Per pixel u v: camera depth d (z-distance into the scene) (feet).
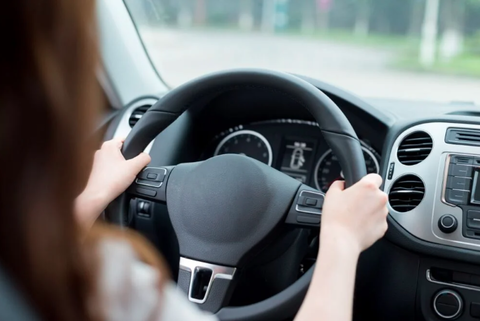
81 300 1.45
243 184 3.17
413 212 3.64
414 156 3.77
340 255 2.30
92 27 1.43
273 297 3.05
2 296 1.34
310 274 3.02
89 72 1.42
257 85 3.28
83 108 1.41
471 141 3.66
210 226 3.16
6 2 1.31
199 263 3.15
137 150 3.45
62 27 1.36
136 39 5.36
